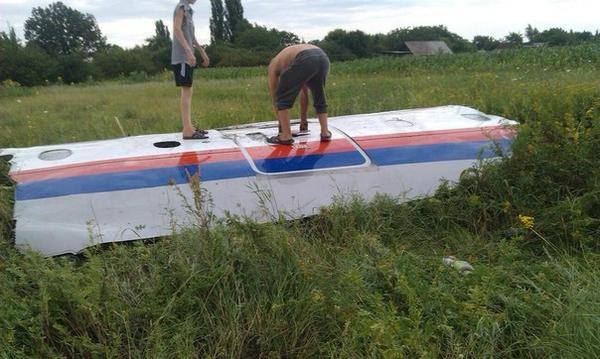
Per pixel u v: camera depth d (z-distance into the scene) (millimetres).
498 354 2604
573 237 3672
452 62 22312
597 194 3879
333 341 2662
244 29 72688
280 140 4652
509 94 7430
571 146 4070
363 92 11164
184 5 4781
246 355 2729
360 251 3525
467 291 2984
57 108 11750
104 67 44375
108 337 2664
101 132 7715
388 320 2561
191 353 2605
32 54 37688
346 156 4516
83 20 78438
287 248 3105
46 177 4070
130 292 2986
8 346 2496
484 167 4328
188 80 4844
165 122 8211
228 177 4203
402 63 23172
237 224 3266
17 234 3662
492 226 4055
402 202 4262
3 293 2822
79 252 3695
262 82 18188
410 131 4887
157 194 4031
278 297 2854
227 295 2877
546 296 2912
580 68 15461
